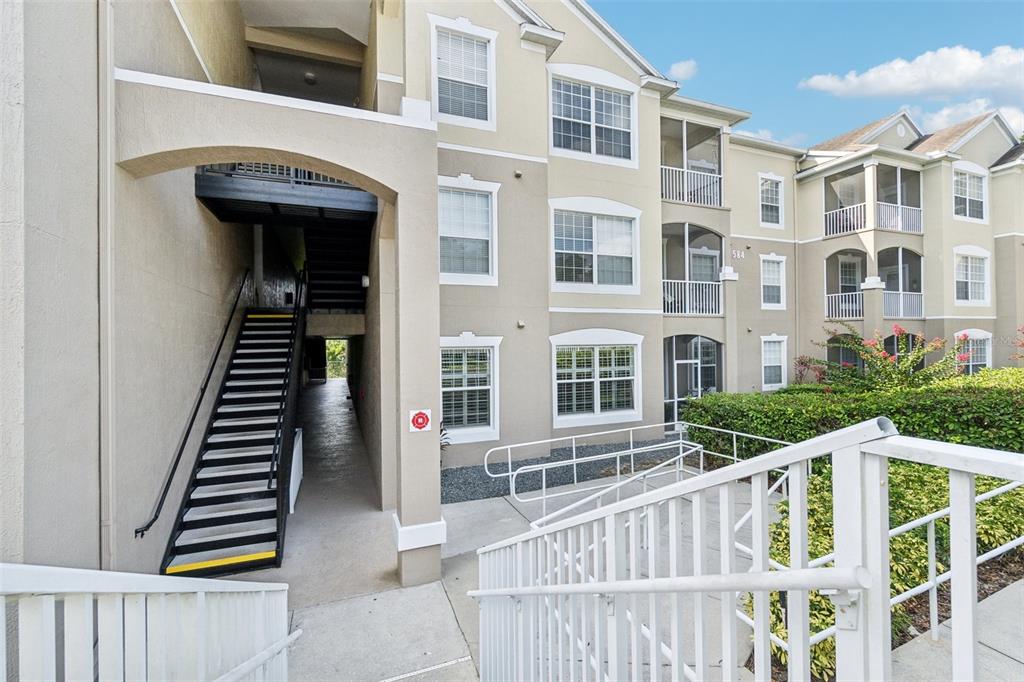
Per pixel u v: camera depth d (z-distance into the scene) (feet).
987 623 9.33
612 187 30.19
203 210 21.24
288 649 12.06
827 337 43.16
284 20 28.48
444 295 24.54
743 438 25.14
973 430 20.18
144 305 14.21
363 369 33.14
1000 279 47.19
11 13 8.31
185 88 12.50
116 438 12.01
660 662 4.78
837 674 2.87
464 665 11.53
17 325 8.32
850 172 42.86
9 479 8.14
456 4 24.47
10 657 7.04
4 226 8.18
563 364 28.84
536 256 26.73
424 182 15.06
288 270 46.44
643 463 28.09
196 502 18.25
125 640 5.24
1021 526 11.98
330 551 17.49
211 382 22.03
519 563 8.20
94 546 11.21
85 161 10.87
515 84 26.21
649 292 31.27
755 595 3.59
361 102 32.01
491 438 25.40
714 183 37.70
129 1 13.24
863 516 2.86
